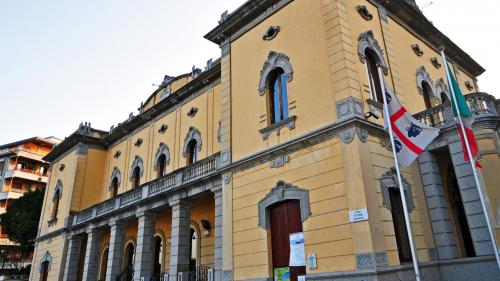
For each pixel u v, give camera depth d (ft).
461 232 44.52
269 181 46.16
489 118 40.86
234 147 53.06
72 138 99.91
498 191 38.42
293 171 43.60
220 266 50.37
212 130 68.33
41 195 127.75
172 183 64.44
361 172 36.83
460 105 34.53
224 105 56.90
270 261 43.55
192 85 75.10
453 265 39.50
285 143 44.80
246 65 55.21
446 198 44.52
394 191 41.29
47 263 97.81
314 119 43.11
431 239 42.01
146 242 66.95
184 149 73.41
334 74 42.32
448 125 42.68
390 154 42.32
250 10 55.36
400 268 35.70
